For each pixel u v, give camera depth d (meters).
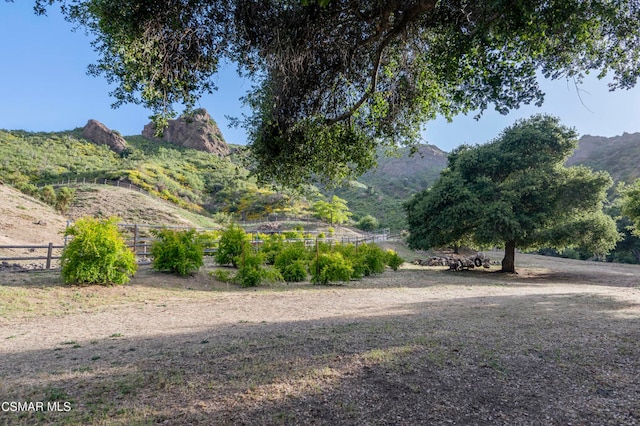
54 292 7.54
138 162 67.62
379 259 15.73
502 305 7.83
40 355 3.83
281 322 5.70
